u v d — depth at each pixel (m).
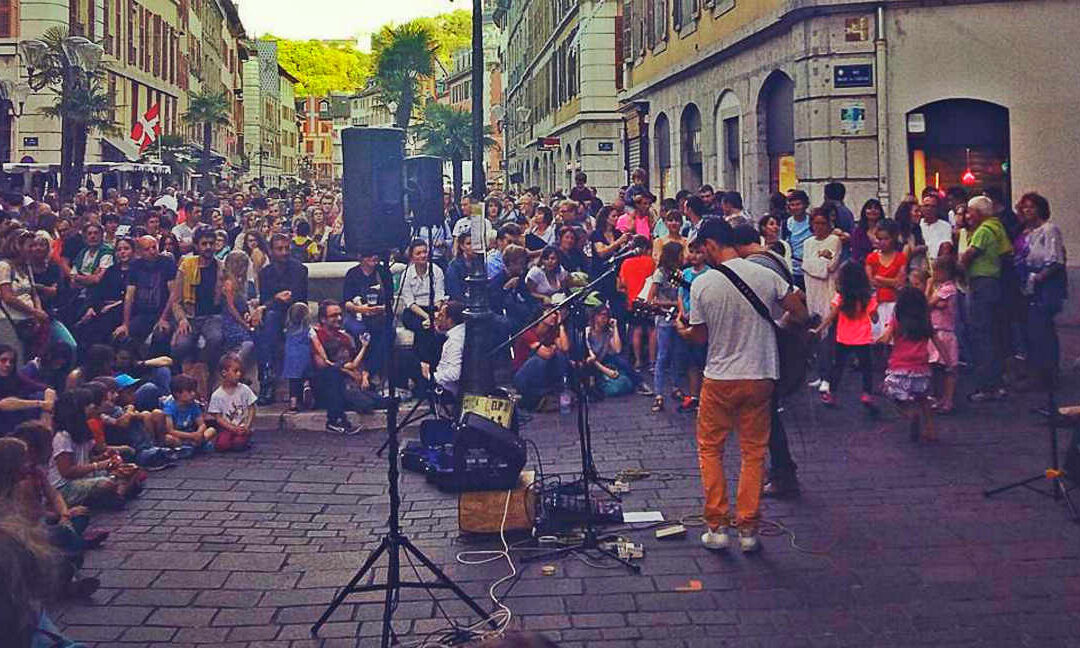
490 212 19.50
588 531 6.41
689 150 23.89
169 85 45.56
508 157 71.94
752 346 6.19
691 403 10.56
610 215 13.91
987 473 7.67
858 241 12.14
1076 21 14.50
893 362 8.70
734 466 8.25
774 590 5.59
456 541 6.68
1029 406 9.87
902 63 14.91
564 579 5.89
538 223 15.34
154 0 42.88
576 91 39.19
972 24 14.68
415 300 11.75
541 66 51.44
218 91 65.06
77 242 13.48
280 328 11.14
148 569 6.18
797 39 15.64
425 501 7.66
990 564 5.82
